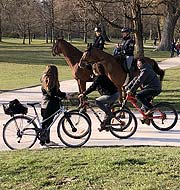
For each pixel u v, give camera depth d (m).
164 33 62.59
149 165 7.49
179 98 17.14
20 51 60.59
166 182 6.66
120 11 23.20
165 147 9.46
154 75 11.27
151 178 6.85
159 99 16.86
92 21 20.17
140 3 20.97
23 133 9.66
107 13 21.86
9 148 9.64
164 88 21.02
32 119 9.73
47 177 7.14
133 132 10.65
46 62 42.34
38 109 14.56
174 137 10.76
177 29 80.94
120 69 12.85
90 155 8.24
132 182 6.72
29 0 76.94
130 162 7.70
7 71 33.50
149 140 10.43
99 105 10.58
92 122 12.42
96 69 10.57
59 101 9.91
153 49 68.06
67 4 26.62
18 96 18.42
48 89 9.74
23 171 7.44
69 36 87.06
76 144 9.80
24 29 88.44
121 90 12.88
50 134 10.87
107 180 6.86
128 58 12.96
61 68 36.25
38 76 29.64
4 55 51.91
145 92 11.25
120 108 11.25
